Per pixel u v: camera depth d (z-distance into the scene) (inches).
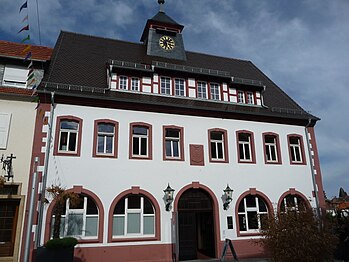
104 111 581.9
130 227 548.7
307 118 733.3
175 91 687.1
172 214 567.5
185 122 633.0
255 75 906.7
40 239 481.7
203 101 689.0
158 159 590.2
